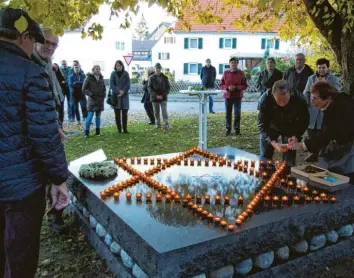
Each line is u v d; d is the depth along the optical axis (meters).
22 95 2.16
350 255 3.40
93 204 3.46
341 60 5.85
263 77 8.81
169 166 4.39
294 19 7.14
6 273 2.38
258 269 2.88
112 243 3.13
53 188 2.44
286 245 3.01
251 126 10.75
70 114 12.73
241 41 32.59
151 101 10.42
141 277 2.70
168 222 2.78
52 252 3.56
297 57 7.38
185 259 2.41
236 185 3.68
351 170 3.91
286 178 3.83
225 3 7.42
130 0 3.12
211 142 8.58
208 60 12.37
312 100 3.88
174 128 10.62
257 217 2.89
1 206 2.27
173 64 33.91
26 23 2.06
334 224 3.22
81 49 34.44
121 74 9.57
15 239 2.27
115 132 10.08
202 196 3.35
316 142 4.05
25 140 2.21
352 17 5.23
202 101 7.14
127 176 3.96
